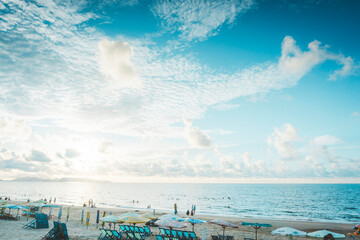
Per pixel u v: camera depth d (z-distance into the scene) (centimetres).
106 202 8169
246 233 2253
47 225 1853
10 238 1448
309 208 6619
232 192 17462
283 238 2095
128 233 1521
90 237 1584
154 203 8162
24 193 12619
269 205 7569
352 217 4784
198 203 8331
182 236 1502
